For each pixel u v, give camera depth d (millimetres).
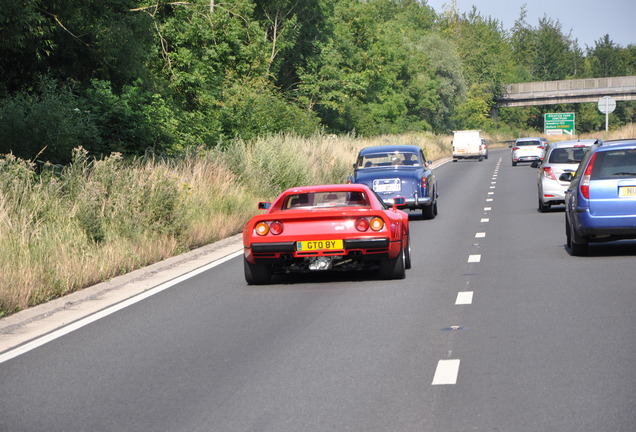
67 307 16797
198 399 9820
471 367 10859
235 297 17438
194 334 13742
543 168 35531
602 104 139125
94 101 41219
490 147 186375
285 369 11117
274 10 89438
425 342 12461
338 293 17484
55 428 8891
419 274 19766
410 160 35938
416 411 8992
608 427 8195
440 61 160750
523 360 11117
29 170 24266
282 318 14875
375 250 18375
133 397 10023
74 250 19875
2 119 33719
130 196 24359
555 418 8547
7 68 43656
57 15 41469
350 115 104812
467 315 14492
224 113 61562
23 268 17391
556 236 26922
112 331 14242
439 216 36062
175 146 45969
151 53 55125
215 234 28469
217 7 68375
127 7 46719
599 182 21391
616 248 23656
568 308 14789
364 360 11469
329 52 97938
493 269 20141
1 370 11719
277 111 67812
